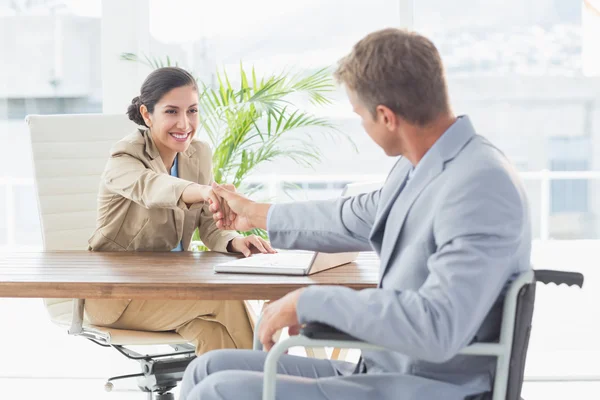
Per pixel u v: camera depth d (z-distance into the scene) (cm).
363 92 146
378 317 133
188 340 238
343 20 409
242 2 410
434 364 147
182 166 264
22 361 404
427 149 149
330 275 194
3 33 421
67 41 421
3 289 184
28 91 424
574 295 459
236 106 349
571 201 430
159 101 251
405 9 405
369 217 188
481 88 416
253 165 355
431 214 143
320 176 418
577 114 416
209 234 257
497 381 140
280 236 199
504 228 134
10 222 436
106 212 254
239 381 148
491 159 141
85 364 400
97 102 424
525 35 413
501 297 142
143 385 238
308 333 137
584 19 411
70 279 187
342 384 148
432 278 135
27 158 429
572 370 374
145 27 406
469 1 411
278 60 412
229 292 180
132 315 239
